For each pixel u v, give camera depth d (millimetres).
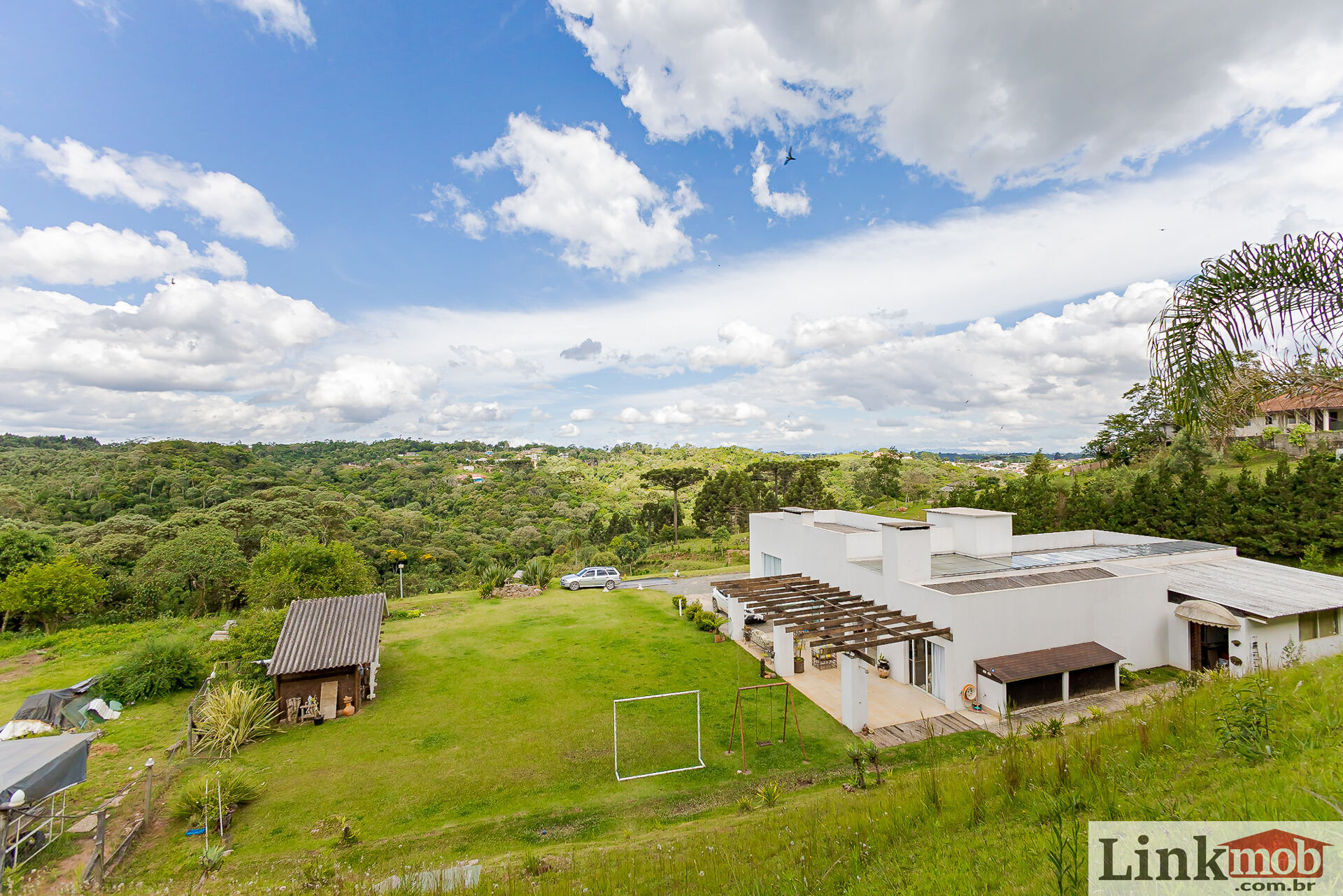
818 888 5035
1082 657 14078
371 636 14984
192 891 7629
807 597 17750
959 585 15031
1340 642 15008
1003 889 4004
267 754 12234
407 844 9109
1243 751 5332
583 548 47094
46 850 8789
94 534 38781
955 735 12344
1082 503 30328
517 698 15086
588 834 9242
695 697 14938
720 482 56188
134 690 14719
